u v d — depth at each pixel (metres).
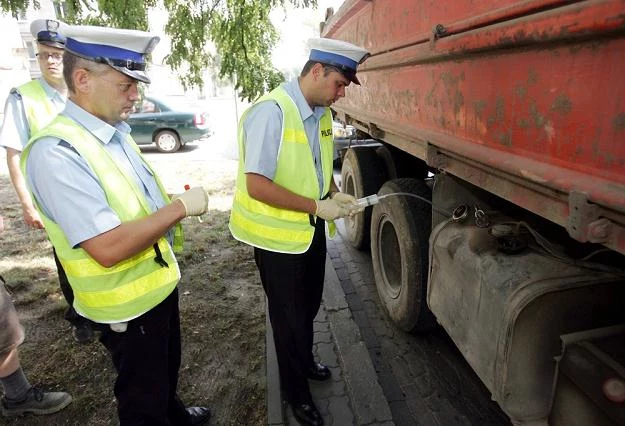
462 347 1.67
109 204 1.37
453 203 2.06
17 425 2.27
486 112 1.33
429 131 1.80
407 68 2.02
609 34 0.82
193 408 2.27
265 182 1.74
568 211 1.02
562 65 0.97
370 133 2.88
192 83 5.32
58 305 3.41
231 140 12.22
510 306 1.34
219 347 2.86
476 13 1.31
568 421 1.21
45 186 1.25
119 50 1.30
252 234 1.95
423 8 1.73
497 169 1.28
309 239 1.92
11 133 2.50
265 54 4.78
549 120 1.03
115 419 2.30
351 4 2.95
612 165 0.85
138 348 1.57
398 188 2.67
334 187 2.29
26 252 4.51
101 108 1.37
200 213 1.48
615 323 1.34
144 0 3.97
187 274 3.93
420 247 2.51
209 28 4.75
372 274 3.78
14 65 17.44
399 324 2.83
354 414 2.21
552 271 1.38
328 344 2.76
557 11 0.92
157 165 9.01
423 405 2.31
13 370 2.21
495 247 1.60
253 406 2.36
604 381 1.07
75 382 2.57
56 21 2.48
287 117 1.78
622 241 0.86
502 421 2.20
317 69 1.79
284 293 1.96
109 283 1.44
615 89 0.83
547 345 1.34
